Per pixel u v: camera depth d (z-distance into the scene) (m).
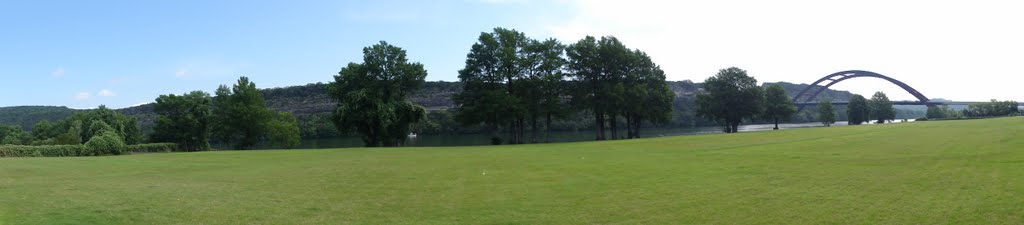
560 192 14.93
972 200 11.58
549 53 71.00
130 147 62.81
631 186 15.70
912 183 14.34
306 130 142.38
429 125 140.62
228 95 87.25
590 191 14.97
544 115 72.75
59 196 14.91
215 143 114.94
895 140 32.81
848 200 12.37
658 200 13.24
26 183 18.11
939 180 14.63
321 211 12.70
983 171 15.98
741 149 30.83
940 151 23.86
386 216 12.05
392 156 32.12
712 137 47.41
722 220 10.95
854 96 140.62
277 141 91.75
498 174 19.94
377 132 68.31
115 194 15.34
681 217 11.34
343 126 68.19
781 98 106.81
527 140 101.12
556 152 34.00
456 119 70.44
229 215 12.23
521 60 68.25
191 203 13.79
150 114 168.00
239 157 33.19
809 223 10.42
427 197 14.58
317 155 34.62
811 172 17.72
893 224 10.05
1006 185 13.11
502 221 11.36
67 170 23.38
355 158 30.58
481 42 69.12
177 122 84.75
